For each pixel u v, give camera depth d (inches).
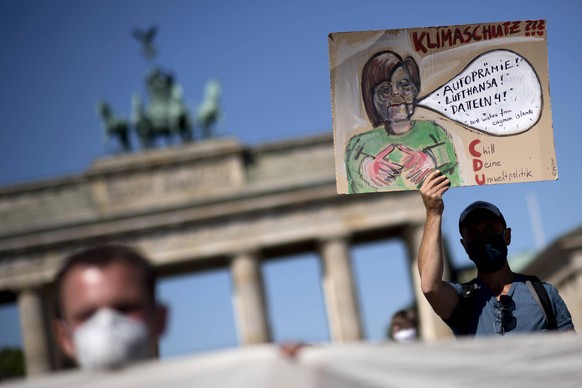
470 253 364.2
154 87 4510.3
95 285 141.3
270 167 4239.7
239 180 4210.1
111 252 145.7
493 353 155.2
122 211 4195.4
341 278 4133.9
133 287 143.9
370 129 336.8
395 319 712.4
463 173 341.4
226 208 4175.7
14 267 4178.2
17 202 4202.8
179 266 4362.7
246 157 4244.6
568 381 130.7
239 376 121.9
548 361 143.6
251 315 4165.8
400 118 337.7
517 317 355.6
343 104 335.3
